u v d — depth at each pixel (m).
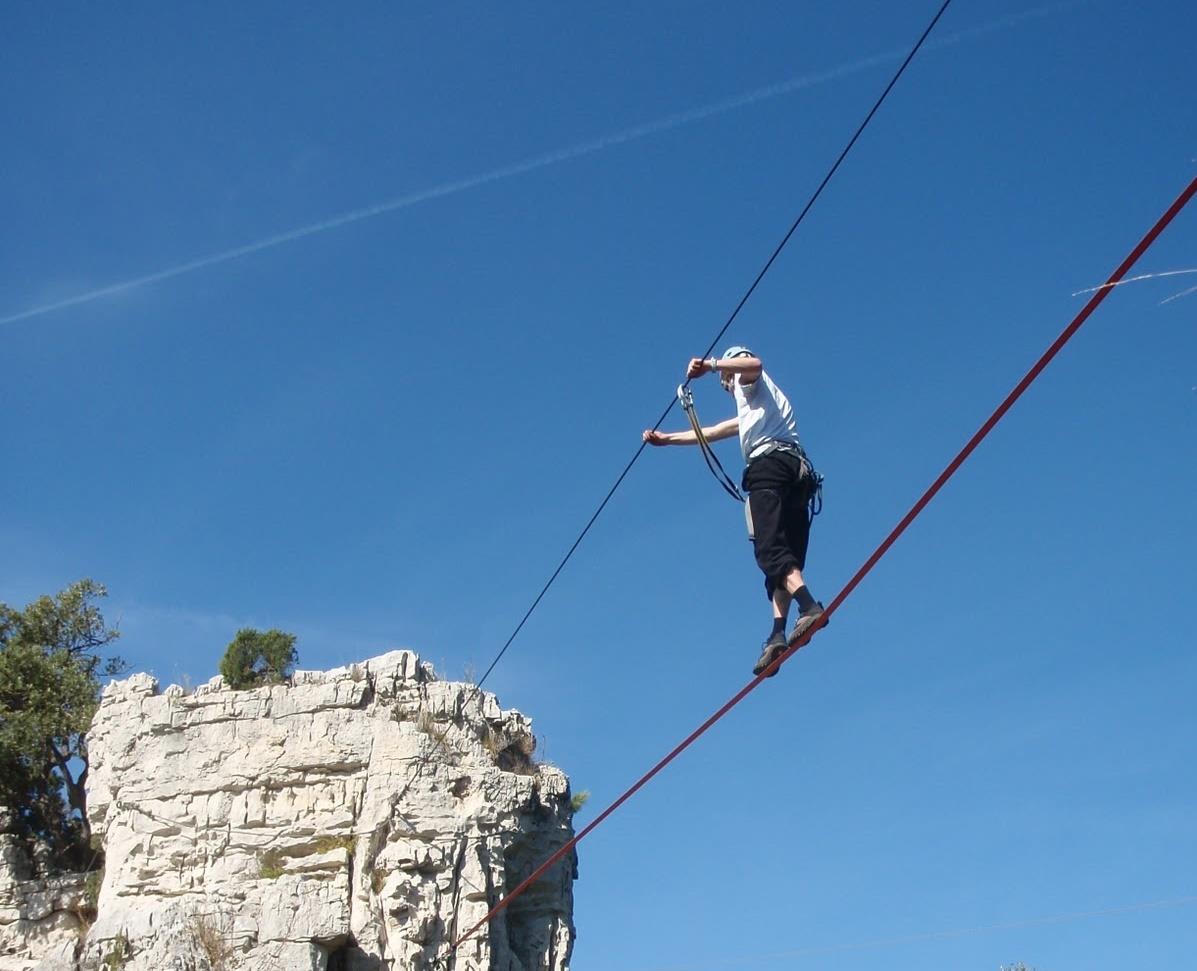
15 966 37.56
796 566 16.34
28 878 40.22
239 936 34.59
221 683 39.28
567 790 39.75
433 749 37.19
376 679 38.34
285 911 34.81
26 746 42.06
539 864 38.22
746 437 16.80
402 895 35.06
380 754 37.03
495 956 35.91
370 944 34.84
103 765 39.06
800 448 16.78
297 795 37.06
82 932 38.03
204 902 35.53
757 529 16.50
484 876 35.94
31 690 43.69
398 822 36.06
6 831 41.75
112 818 38.28
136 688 39.59
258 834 36.66
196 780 37.62
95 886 38.59
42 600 47.38
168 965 34.00
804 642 16.06
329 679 38.47
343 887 35.31
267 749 37.59
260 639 40.16
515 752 39.47
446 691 38.25
